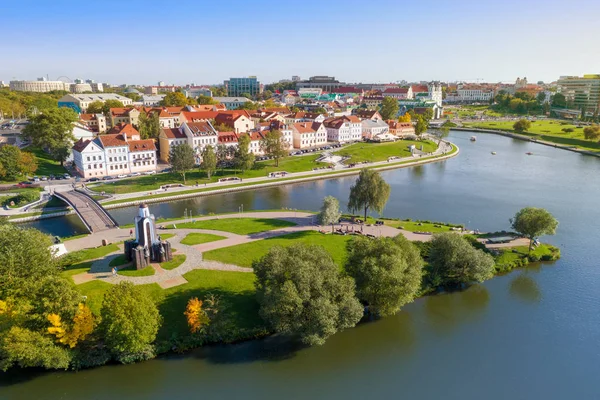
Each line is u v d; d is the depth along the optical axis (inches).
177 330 2709.2
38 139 7509.8
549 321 3041.3
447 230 4522.6
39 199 5659.5
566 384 2444.6
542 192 6461.6
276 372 2498.8
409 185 6904.5
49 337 2404.0
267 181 6865.2
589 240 4495.6
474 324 3011.8
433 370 2554.1
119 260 3479.3
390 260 2856.8
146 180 6678.2
